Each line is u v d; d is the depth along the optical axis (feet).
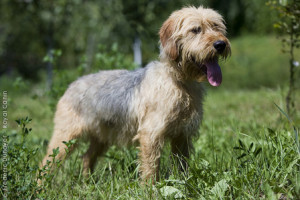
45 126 24.73
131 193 11.60
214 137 17.02
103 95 14.79
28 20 41.96
